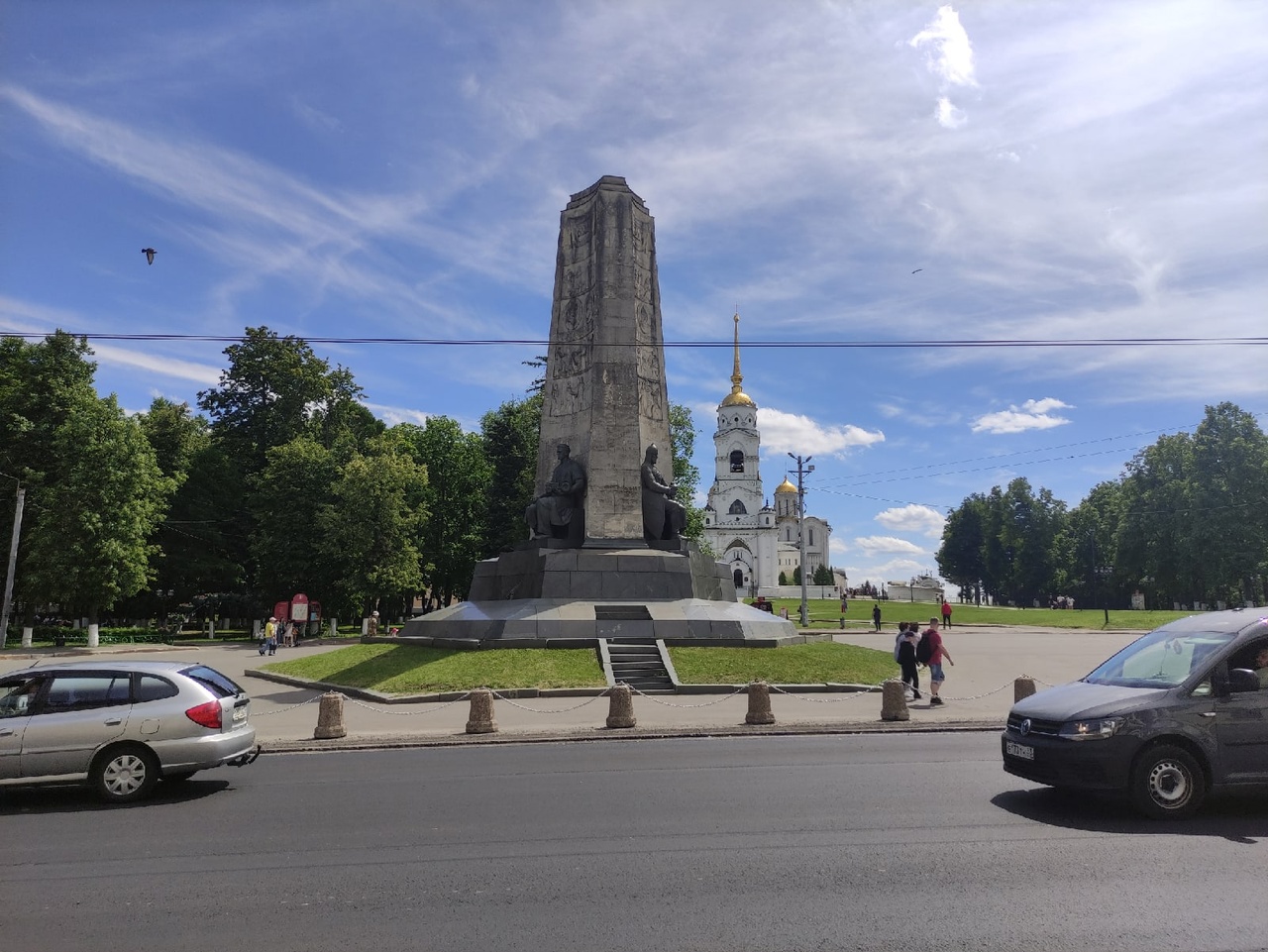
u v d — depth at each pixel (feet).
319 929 19.77
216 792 36.52
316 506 180.34
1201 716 29.84
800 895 21.88
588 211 94.63
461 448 211.61
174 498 180.96
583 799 33.37
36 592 144.87
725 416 435.53
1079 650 114.32
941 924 19.76
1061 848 25.99
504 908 21.06
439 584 219.00
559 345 95.76
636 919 20.21
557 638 78.43
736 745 48.39
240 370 196.54
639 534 89.45
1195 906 20.88
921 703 66.74
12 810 33.24
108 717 34.86
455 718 59.26
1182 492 209.67
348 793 35.40
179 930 19.81
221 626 223.10
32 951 18.62
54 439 152.66
